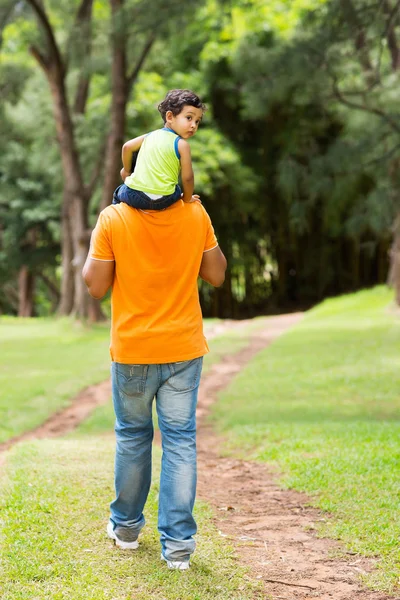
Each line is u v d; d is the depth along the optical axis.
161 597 3.90
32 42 26.55
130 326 4.19
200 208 4.27
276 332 24.88
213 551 4.63
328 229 37.84
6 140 34.53
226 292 39.09
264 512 5.75
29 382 15.30
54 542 4.62
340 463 7.04
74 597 3.84
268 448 8.31
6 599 3.79
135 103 31.44
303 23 14.40
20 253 40.69
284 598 3.98
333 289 40.38
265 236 40.22
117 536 4.57
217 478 7.17
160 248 4.14
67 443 8.23
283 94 14.76
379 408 11.47
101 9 33.75
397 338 19.89
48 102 31.95
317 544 4.89
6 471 6.46
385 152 15.45
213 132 34.66
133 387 4.24
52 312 47.16
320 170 15.22
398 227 20.16
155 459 7.34
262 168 37.50
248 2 33.59
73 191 26.80
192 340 4.24
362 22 13.52
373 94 15.31
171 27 22.41
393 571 4.29
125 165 4.32
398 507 5.49
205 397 13.73
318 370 15.55
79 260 26.95
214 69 34.66
